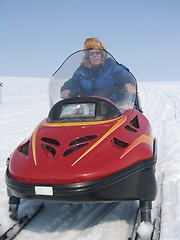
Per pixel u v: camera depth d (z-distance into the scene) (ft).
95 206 12.27
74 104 11.05
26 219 10.97
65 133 10.05
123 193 8.98
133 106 12.82
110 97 12.97
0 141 25.13
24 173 9.04
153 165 9.78
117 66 13.73
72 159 9.07
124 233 10.16
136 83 13.82
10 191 10.08
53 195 8.62
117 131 10.12
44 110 44.83
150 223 9.30
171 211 11.45
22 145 10.70
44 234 10.30
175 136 24.29
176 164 16.65
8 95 70.44
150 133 11.64
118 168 8.98
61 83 13.98
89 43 14.21
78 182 8.58
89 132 9.95
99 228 10.48
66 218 11.39
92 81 13.53
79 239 9.90
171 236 9.76
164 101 53.88
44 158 9.36
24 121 35.14
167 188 13.67
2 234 9.67
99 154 9.22
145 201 9.40
